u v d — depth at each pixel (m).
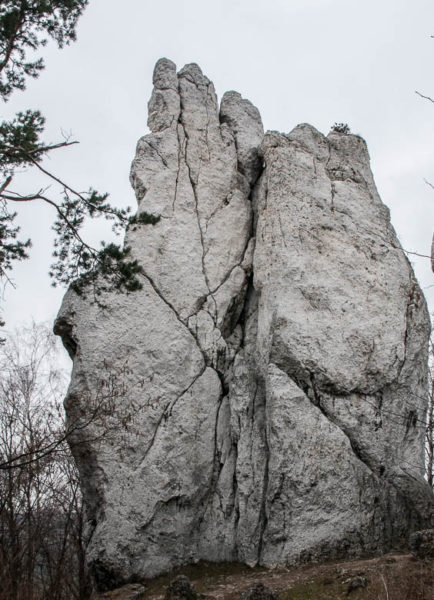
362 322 14.40
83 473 13.14
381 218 16.19
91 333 13.90
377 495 12.95
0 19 11.64
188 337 14.69
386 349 14.30
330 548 12.25
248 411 13.97
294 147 16.34
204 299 15.25
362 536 12.48
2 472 13.77
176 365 14.30
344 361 13.86
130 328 14.22
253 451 13.54
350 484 12.81
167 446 13.49
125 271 12.12
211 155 17.09
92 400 13.17
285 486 12.57
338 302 14.43
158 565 12.66
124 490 12.90
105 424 12.38
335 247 15.15
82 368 13.58
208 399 14.33
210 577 12.40
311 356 13.64
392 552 12.16
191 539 13.22
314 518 12.41
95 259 12.25
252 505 13.10
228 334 15.56
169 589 10.59
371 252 15.39
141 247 15.18
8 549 12.88
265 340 14.20
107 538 12.47
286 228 15.01
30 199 11.68
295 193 15.55
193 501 13.40
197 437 13.91
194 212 16.16
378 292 14.88
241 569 12.63
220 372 14.83
